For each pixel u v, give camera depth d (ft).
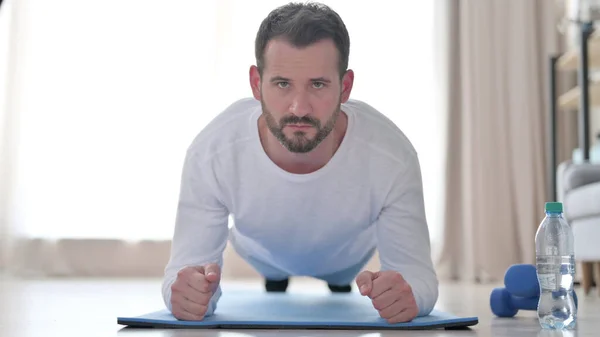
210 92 15.53
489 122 15.23
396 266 5.54
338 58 4.91
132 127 15.40
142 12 15.61
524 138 15.14
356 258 7.24
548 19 15.37
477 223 15.01
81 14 15.55
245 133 5.52
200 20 15.70
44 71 15.42
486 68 15.31
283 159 5.41
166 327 5.17
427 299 5.37
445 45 15.49
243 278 14.96
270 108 4.91
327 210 5.70
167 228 15.28
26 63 15.38
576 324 5.77
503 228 15.06
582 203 9.68
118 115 15.40
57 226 15.17
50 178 15.25
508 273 6.29
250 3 15.64
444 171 15.23
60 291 10.09
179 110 15.49
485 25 15.35
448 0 15.58
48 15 15.51
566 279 5.47
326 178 5.50
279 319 5.55
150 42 15.58
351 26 15.64
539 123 15.23
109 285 11.80
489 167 15.15
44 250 15.06
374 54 15.62
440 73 15.48
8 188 15.10
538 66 15.43
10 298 8.54
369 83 15.58
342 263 7.31
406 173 5.62
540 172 15.12
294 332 4.98
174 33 15.62
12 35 15.34
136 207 15.25
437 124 15.39
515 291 6.23
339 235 6.05
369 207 5.67
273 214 5.72
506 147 15.20
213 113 15.53
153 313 5.70
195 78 15.60
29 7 15.47
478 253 14.92
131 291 10.24
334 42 4.89
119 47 15.53
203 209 5.60
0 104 15.37
